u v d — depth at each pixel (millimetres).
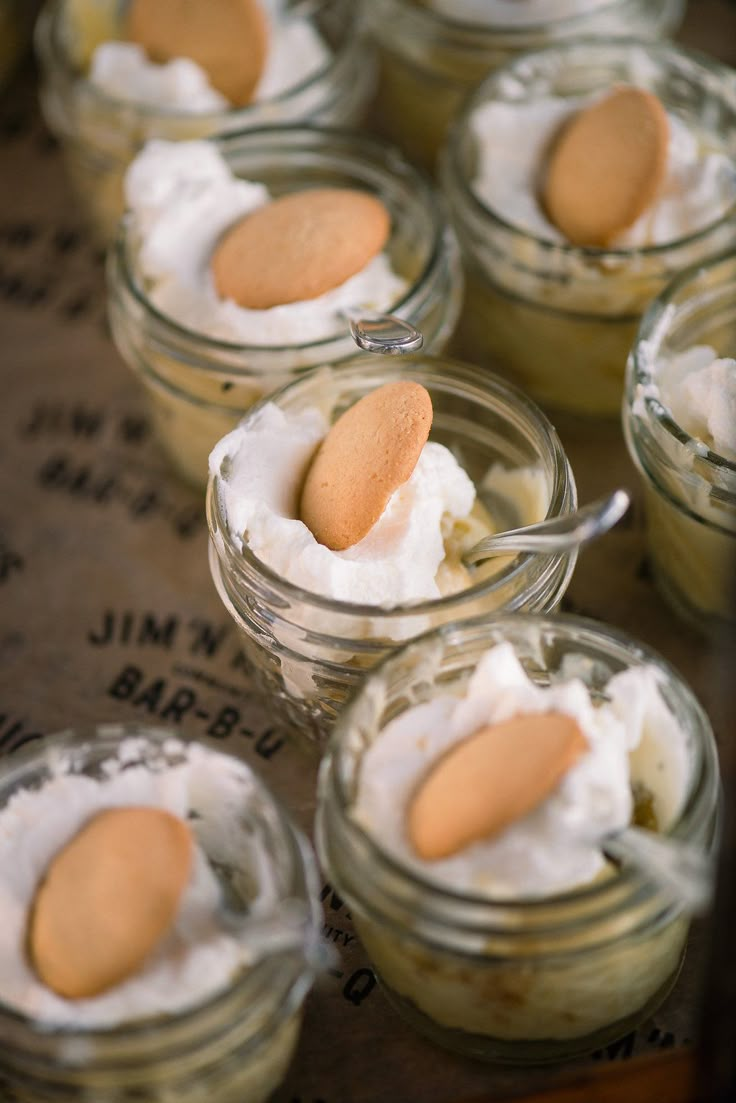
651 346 440
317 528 415
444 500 422
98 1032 355
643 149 469
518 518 434
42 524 500
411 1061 401
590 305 474
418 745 383
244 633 428
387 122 592
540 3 539
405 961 379
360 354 454
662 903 365
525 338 492
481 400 431
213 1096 373
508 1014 381
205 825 388
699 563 444
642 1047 401
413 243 494
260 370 456
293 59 546
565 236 479
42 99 591
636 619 466
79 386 531
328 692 418
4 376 534
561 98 522
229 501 415
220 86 536
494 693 384
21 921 375
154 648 472
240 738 453
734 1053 352
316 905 376
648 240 472
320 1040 404
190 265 476
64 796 388
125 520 500
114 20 561
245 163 505
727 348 462
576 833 366
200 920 372
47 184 582
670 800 378
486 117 500
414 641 386
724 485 420
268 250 463
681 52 512
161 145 492
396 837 372
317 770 446
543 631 391
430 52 548
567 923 357
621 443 500
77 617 479
